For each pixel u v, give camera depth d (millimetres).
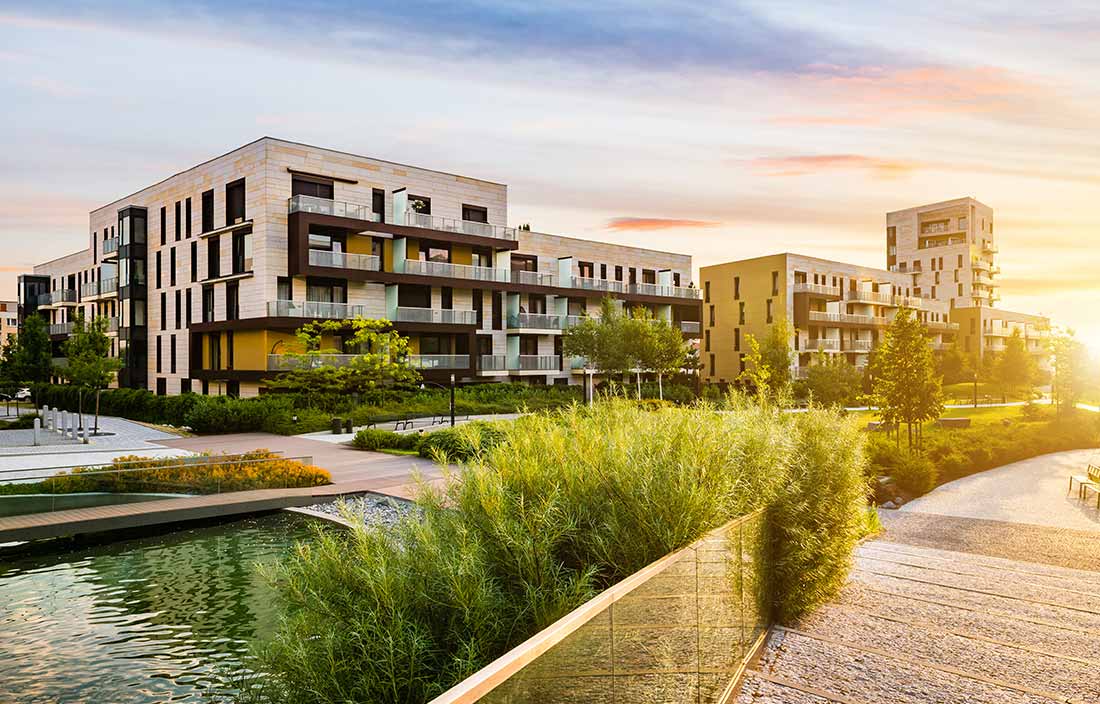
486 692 2182
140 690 7207
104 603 9719
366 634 4270
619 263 53375
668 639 3680
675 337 45125
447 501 5316
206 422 27906
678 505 4461
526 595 4367
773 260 60969
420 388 36500
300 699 4418
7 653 8070
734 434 5543
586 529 4797
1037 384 75312
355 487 16422
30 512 13164
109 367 30531
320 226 35312
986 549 10477
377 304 37781
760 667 5086
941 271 94125
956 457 19484
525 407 6656
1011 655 5516
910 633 6035
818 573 6309
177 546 12766
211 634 8602
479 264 43344
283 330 34031
